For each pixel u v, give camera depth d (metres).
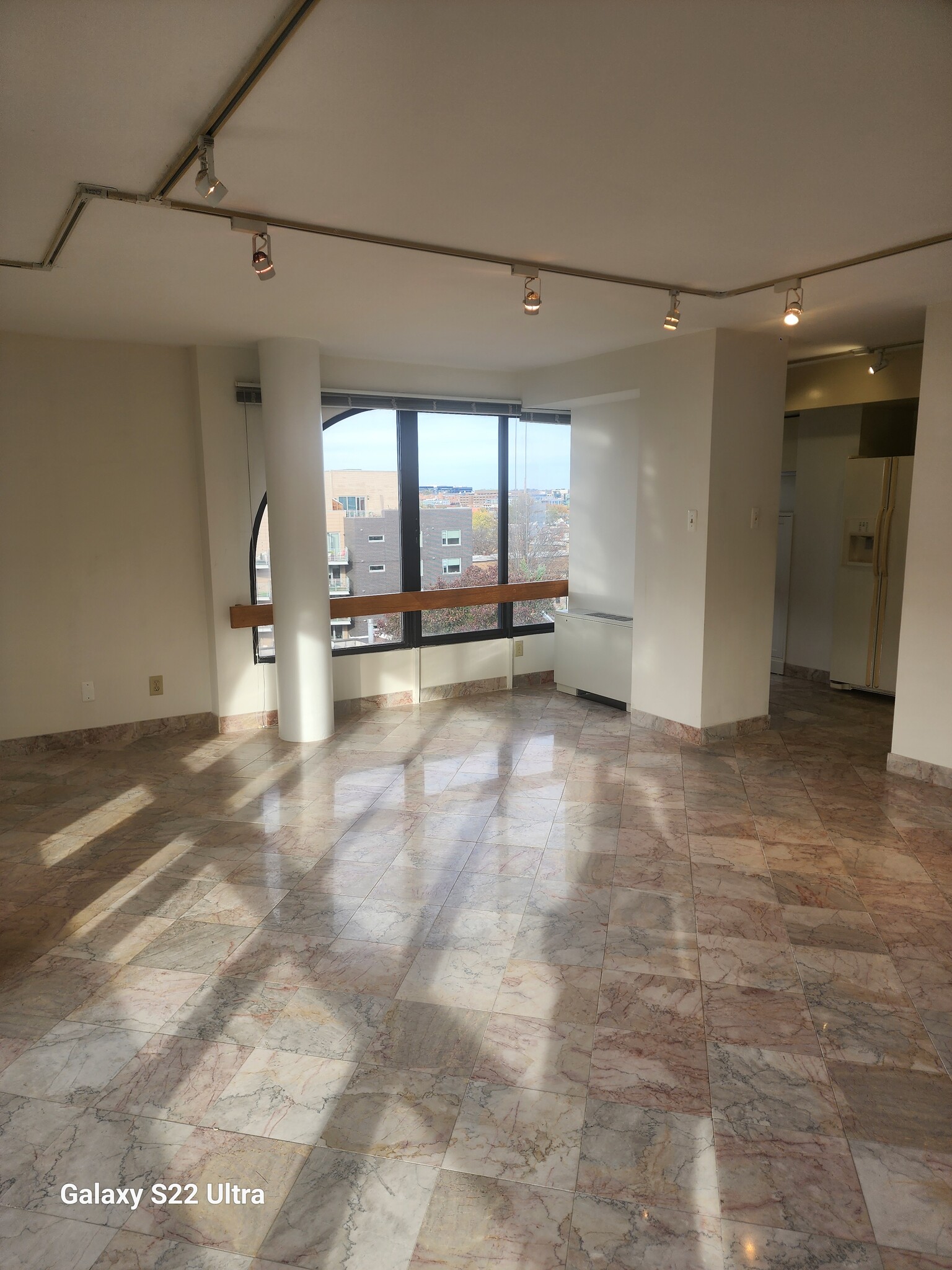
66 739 4.83
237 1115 2.00
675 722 5.00
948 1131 1.95
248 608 5.08
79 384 4.60
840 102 1.86
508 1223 1.71
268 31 1.55
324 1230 1.69
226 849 3.49
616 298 3.66
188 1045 2.26
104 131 1.99
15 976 2.58
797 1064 2.17
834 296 3.68
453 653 5.97
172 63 1.67
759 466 4.77
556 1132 1.95
